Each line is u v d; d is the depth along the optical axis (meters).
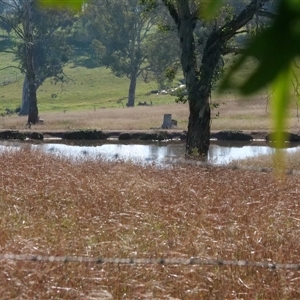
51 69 64.06
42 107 71.06
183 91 24.67
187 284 6.54
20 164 15.23
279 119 1.13
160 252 7.32
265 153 26.88
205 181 12.39
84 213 10.02
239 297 6.45
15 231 8.77
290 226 9.02
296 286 6.68
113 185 11.92
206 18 1.20
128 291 6.33
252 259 7.18
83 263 6.72
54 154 18.52
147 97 77.88
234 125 40.28
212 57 22.52
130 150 31.09
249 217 9.52
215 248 7.56
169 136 38.59
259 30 1.25
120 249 7.45
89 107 69.38
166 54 64.00
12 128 42.16
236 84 1.11
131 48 67.50
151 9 23.75
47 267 6.53
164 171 13.84
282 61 1.09
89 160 16.47
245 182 12.20
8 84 85.88
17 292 6.09
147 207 10.24
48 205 10.84
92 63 95.38
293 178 11.99
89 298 5.99
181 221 9.32
